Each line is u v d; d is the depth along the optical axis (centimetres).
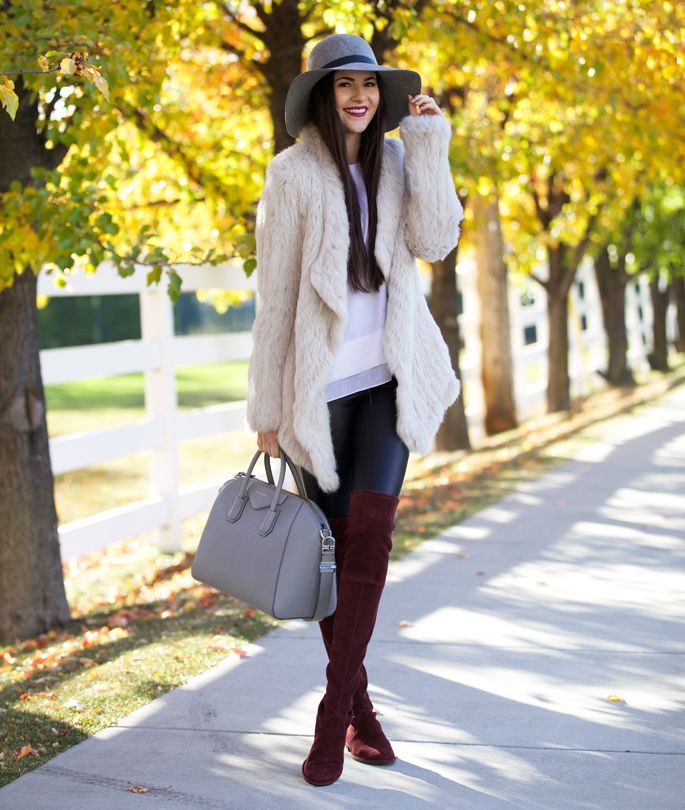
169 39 723
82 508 1362
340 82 408
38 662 620
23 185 698
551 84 895
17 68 596
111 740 456
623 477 1166
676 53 876
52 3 624
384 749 425
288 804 390
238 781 411
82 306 4328
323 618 410
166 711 490
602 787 404
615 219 1905
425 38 842
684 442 1427
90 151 690
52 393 3288
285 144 907
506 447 1510
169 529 1016
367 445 411
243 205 853
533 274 1984
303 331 402
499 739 452
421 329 424
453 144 932
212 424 1062
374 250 409
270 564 400
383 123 418
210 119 1037
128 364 952
